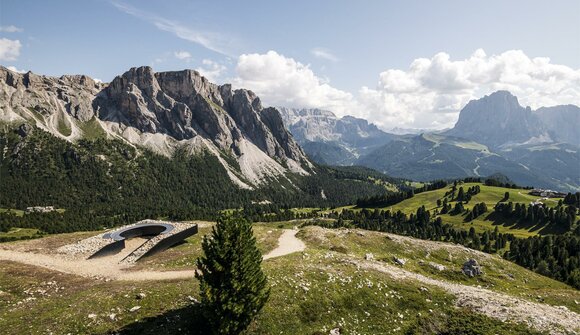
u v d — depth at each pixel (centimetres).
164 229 9175
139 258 6912
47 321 3975
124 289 4875
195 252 7438
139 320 4097
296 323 4431
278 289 4972
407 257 9119
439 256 9412
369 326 4656
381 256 8562
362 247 9338
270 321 4350
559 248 13562
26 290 5034
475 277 7969
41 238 8294
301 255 6956
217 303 3700
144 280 5497
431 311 5072
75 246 7388
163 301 4553
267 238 9288
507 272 9044
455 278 7838
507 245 17075
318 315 4656
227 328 3678
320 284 5284
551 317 4838
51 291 5088
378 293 5341
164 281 5406
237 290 3709
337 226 19312
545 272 11562
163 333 3866
